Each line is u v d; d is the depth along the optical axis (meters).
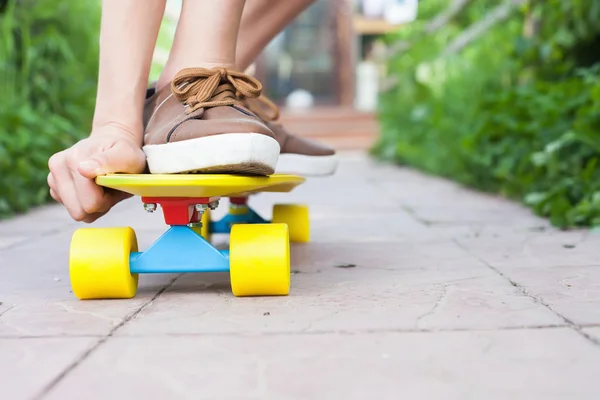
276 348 0.96
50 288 1.38
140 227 2.29
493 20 3.84
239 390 0.81
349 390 0.81
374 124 7.79
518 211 2.51
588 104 2.46
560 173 2.37
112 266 1.22
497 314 1.11
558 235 1.91
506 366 0.88
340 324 1.07
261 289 1.24
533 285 1.31
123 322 1.11
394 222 2.29
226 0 1.31
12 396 0.81
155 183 1.15
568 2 2.80
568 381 0.82
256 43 1.56
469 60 4.32
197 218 1.37
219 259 1.25
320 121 7.81
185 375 0.86
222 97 1.27
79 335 1.04
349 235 2.02
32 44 3.58
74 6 4.01
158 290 1.34
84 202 1.22
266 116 1.61
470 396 0.78
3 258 1.74
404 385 0.82
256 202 3.00
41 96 3.62
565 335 1.00
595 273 1.41
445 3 5.56
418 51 5.44
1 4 2.08
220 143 1.14
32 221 2.54
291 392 0.80
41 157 3.03
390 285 1.33
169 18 4.69
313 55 11.81
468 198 3.02
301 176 1.60
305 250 1.75
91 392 0.82
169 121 1.26
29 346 0.99
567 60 3.05
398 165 5.46
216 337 1.01
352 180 4.16
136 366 0.90
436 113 4.33
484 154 3.11
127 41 1.32
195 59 1.31
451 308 1.15
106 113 1.30
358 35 11.16
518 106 2.87
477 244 1.80
